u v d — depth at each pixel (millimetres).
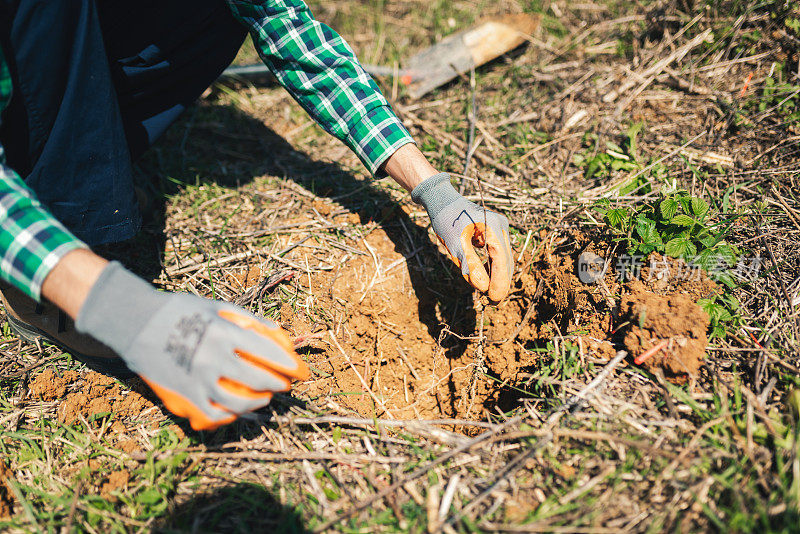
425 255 2180
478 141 2584
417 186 1751
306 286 2070
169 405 1286
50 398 1780
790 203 2039
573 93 2746
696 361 1567
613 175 2320
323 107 1845
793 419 1444
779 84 2434
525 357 1936
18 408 1755
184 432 1676
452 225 1682
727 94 2498
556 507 1367
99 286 1189
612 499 1372
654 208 1905
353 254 2182
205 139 2752
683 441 1463
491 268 1676
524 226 2174
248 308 1984
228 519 1462
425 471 1489
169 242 2232
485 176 2428
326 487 1516
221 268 2123
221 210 2369
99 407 1747
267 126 2850
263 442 1634
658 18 2832
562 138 2537
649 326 1634
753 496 1303
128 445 1646
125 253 2184
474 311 2096
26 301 1675
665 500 1353
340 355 1933
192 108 2912
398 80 3035
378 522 1397
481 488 1460
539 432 1493
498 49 3037
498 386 1979
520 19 3189
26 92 1437
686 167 2252
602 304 1791
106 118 1590
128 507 1492
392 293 2109
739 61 2578
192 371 1218
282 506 1468
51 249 1189
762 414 1465
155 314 1216
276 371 1340
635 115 2561
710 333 1683
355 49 3354
